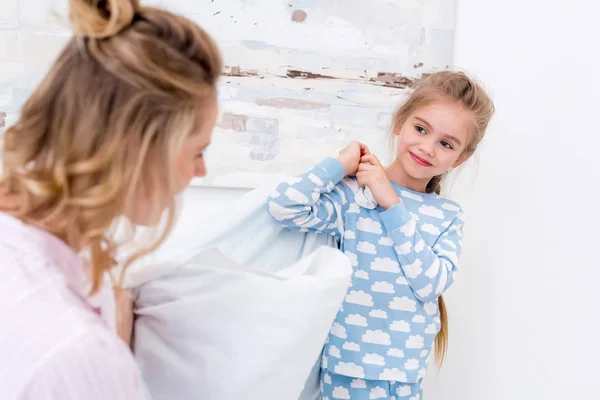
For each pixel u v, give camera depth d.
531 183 1.38
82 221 0.54
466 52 1.36
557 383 1.40
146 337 0.79
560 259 1.38
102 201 0.51
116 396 0.50
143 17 0.57
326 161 1.07
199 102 0.57
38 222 0.54
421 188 1.18
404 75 1.34
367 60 1.32
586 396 1.40
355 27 1.31
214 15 1.27
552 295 1.39
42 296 0.50
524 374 1.41
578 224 1.37
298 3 1.29
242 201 1.08
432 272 1.05
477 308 1.40
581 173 1.36
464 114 1.09
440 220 1.13
